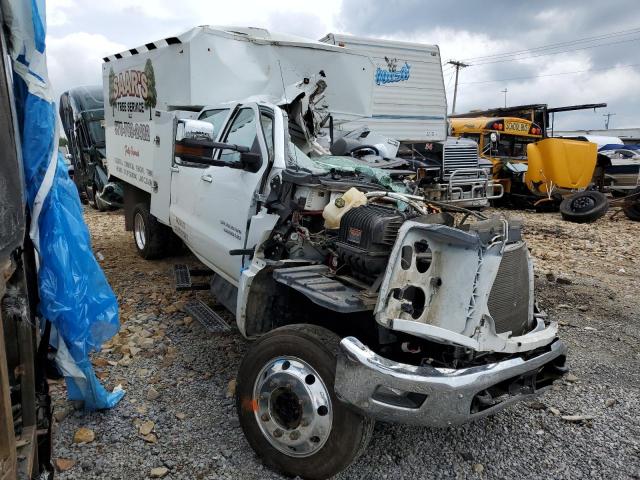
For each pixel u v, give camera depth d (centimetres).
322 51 709
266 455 303
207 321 476
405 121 1155
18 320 222
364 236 310
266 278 365
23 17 230
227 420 357
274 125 432
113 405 368
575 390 419
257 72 666
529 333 312
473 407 270
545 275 754
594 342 514
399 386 258
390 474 311
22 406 228
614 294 671
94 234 989
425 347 302
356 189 361
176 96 655
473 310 275
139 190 791
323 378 282
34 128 249
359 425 275
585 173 1452
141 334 491
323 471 283
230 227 453
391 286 280
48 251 282
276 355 301
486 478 312
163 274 693
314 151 529
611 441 352
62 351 311
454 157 1152
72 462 306
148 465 309
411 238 284
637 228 1202
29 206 260
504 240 277
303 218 384
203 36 621
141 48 727
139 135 750
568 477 315
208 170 503
